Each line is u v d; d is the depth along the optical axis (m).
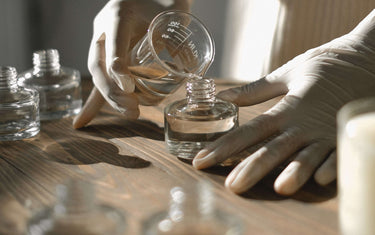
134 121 0.72
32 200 0.53
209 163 0.57
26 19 1.58
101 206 0.46
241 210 0.50
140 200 0.52
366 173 0.41
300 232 0.47
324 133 0.58
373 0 0.85
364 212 0.41
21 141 0.66
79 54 1.60
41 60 0.73
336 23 0.88
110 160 0.60
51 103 0.73
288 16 0.90
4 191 0.54
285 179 0.52
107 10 0.75
